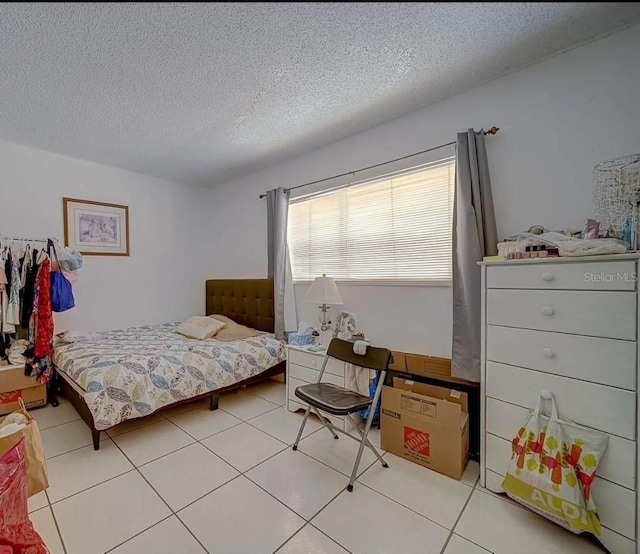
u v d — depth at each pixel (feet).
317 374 8.25
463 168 6.92
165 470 6.20
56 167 10.68
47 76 6.50
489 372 5.66
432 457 6.22
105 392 6.88
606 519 4.40
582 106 5.94
